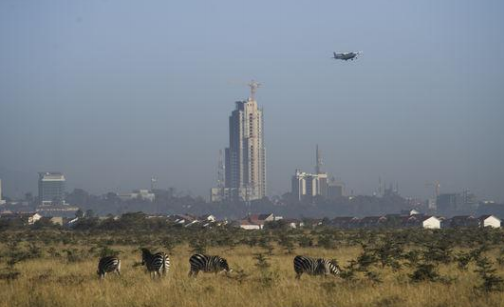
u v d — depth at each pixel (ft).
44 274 313.32
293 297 204.23
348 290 220.02
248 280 256.52
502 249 514.68
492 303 193.98
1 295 218.18
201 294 214.07
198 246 560.20
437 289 217.77
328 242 593.83
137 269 327.26
